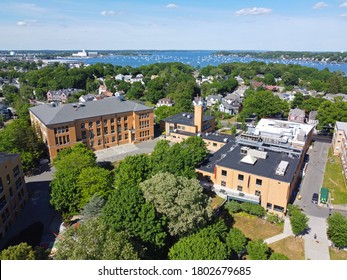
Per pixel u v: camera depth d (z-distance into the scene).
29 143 81.00
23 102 156.25
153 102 196.00
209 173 68.69
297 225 51.91
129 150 99.56
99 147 99.81
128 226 41.91
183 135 101.50
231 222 58.25
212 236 42.91
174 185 47.16
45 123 85.50
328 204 64.75
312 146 102.00
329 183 74.94
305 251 49.94
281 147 77.56
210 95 192.25
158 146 76.75
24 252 32.25
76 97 195.38
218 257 36.84
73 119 90.44
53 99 199.62
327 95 188.12
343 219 49.72
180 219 44.69
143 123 107.62
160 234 43.03
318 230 55.66
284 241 52.50
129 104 106.56
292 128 94.12
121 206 43.34
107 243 32.84
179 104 148.62
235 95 183.25
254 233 54.91
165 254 44.91
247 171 62.69
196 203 46.69
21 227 57.19
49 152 87.94
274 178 58.97
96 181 56.91
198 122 101.25
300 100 148.00
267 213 61.09
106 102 103.56
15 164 61.72
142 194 47.72
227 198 63.72
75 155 66.81
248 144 78.69
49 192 71.00
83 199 55.78
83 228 35.22
